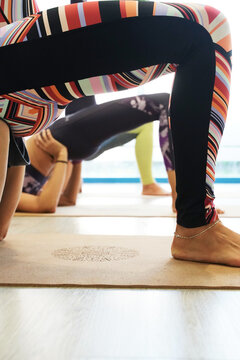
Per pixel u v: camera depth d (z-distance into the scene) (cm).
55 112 99
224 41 92
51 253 106
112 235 137
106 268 89
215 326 57
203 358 47
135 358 47
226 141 564
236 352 48
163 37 86
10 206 124
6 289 75
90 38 84
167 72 96
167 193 341
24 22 87
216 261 92
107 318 60
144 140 344
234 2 536
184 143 92
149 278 80
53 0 502
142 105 220
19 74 86
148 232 147
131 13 84
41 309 64
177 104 93
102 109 227
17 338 53
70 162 259
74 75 86
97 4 84
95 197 330
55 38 84
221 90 92
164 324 57
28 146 236
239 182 572
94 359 47
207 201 94
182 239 98
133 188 456
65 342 51
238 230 153
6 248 113
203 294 72
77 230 153
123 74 88
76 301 68
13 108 92
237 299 69
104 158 586
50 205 214
